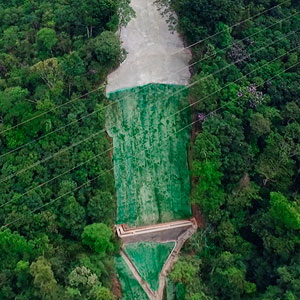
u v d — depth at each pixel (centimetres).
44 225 4128
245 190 4550
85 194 4338
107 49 4616
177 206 4722
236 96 4762
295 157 4678
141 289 4353
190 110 4781
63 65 4581
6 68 4872
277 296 4003
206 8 4784
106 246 4159
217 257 4438
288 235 4259
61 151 4347
